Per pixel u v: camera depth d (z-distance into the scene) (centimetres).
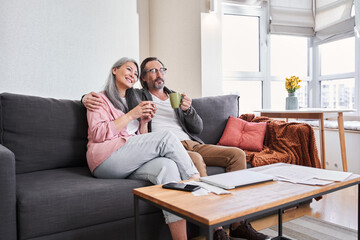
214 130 249
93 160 161
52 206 129
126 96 199
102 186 143
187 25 385
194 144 215
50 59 315
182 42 394
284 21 426
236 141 239
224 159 195
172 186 119
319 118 279
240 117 277
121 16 371
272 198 104
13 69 295
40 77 309
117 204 144
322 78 438
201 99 254
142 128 196
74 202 133
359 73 376
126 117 173
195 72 377
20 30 297
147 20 455
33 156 172
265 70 432
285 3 428
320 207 233
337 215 215
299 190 113
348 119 392
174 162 157
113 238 144
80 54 335
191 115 217
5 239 119
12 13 293
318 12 434
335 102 422
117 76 193
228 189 116
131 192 148
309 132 221
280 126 235
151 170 152
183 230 139
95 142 169
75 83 332
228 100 263
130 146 159
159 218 157
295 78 323
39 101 180
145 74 223
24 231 124
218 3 377
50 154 178
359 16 364
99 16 350
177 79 404
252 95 432
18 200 125
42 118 177
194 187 117
